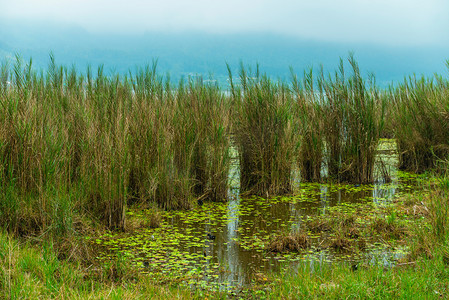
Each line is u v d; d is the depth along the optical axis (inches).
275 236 262.2
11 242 199.3
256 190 374.6
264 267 220.1
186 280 203.3
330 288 174.2
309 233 275.0
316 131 416.5
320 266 214.4
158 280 201.5
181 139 338.6
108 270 204.7
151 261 227.6
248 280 203.8
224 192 356.2
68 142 298.4
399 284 171.2
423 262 197.6
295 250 244.5
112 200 276.1
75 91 370.6
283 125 371.2
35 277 173.3
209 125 361.7
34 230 236.1
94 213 277.4
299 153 412.5
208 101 385.1
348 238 260.4
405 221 282.0
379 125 424.5
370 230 273.7
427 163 453.7
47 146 251.3
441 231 218.8
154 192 317.1
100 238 260.5
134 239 262.5
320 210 325.4
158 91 378.3
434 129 440.5
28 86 294.2
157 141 329.4
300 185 410.0
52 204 236.2
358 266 204.8
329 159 422.9
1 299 153.8
